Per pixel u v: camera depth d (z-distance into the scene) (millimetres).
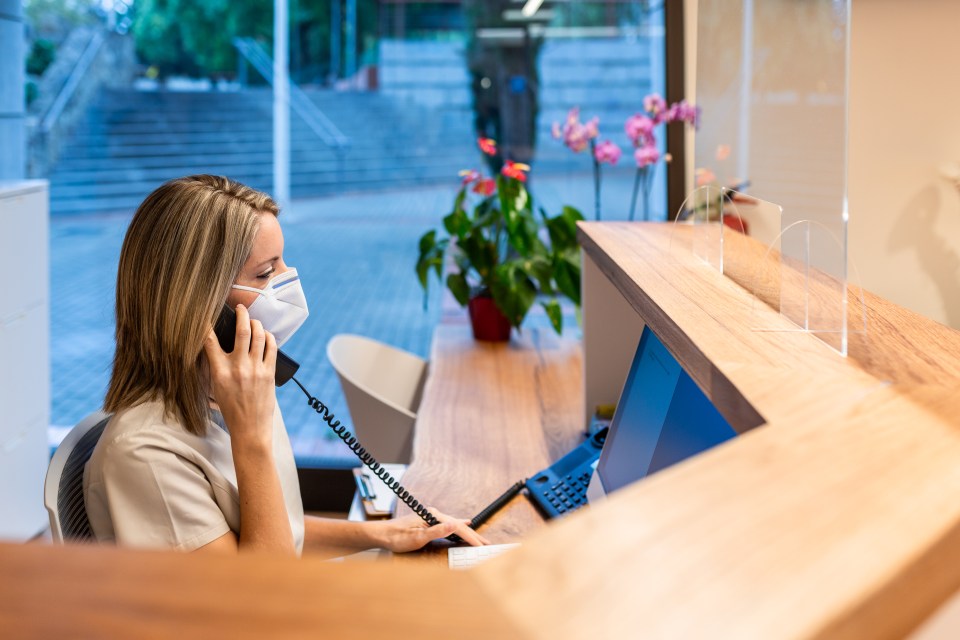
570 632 436
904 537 603
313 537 1798
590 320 2414
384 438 2836
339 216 4281
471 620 398
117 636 362
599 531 562
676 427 1547
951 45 2816
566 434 2428
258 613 384
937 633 629
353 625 379
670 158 3260
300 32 4215
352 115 4246
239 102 4281
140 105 4277
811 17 1270
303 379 4199
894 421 881
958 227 2902
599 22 3992
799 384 1009
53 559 420
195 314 1430
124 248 1469
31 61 4199
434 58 4164
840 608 497
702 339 1194
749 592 503
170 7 4234
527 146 4133
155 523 1371
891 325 1339
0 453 3256
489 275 3418
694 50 3342
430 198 4277
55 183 4289
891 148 2885
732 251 1619
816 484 699
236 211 1469
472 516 1932
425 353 4316
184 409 1444
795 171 1314
